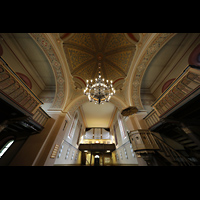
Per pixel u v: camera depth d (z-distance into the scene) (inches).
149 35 183.9
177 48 215.5
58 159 245.3
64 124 238.8
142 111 249.1
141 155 178.1
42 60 244.2
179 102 126.7
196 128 146.8
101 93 173.9
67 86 265.1
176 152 160.7
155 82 304.3
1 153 177.2
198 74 109.3
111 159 476.4
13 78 126.1
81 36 224.5
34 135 194.2
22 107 135.0
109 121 543.5
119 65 281.3
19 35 191.3
